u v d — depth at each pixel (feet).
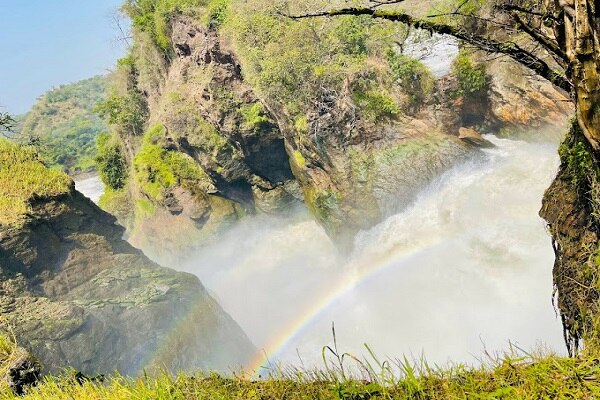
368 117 69.87
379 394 12.41
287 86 74.02
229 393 14.39
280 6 77.00
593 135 12.65
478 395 11.34
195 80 99.50
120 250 52.19
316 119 71.92
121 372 39.24
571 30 13.32
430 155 64.54
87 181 218.79
